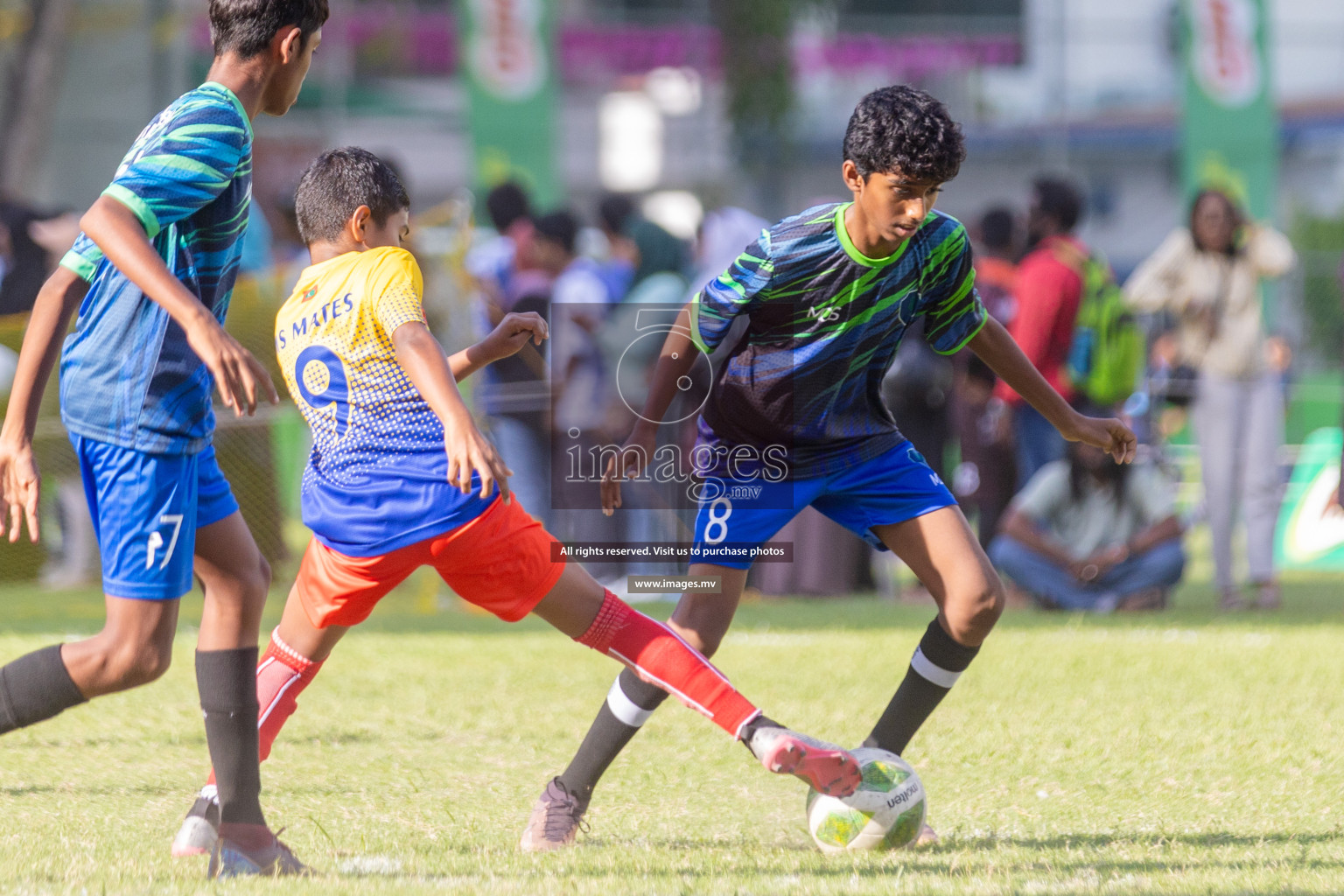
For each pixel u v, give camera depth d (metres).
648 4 87.62
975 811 13.08
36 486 10.30
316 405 11.04
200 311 9.33
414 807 13.16
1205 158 57.47
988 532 31.64
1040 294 28.53
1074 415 13.34
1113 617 28.45
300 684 11.62
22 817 12.52
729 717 10.84
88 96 66.62
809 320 11.97
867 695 19.41
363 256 10.97
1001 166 83.06
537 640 25.06
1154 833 12.02
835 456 12.38
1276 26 65.44
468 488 9.62
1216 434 29.81
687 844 11.63
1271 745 15.95
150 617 10.55
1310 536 37.44
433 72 80.56
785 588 31.48
